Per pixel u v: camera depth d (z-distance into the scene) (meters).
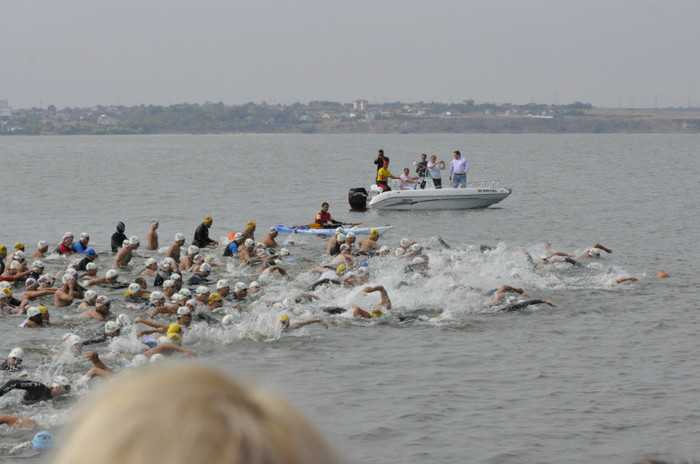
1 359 19.97
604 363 19.77
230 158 153.38
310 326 23.56
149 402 1.11
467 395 17.41
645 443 14.59
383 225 48.59
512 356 20.47
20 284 29.80
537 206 59.41
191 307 23.53
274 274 31.06
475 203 56.50
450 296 26.72
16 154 174.38
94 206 63.69
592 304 26.28
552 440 14.77
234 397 1.14
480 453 14.16
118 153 180.00
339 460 1.14
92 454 1.07
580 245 41.06
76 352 20.08
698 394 17.34
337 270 30.84
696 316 24.50
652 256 36.62
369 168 119.88
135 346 21.23
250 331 22.56
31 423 15.55
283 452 1.11
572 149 193.62
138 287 26.77
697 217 52.44
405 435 15.07
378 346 21.53
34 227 50.19
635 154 159.38
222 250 37.88
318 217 46.34
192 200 68.62
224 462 1.07
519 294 27.06
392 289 27.42
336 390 17.84
